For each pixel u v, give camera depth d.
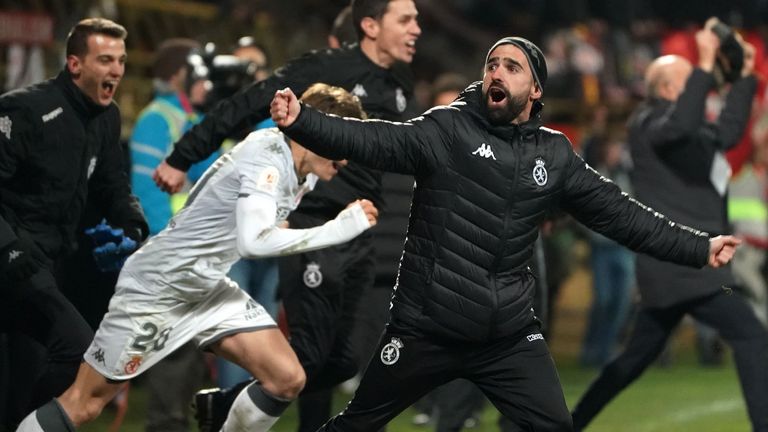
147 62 40.16
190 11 42.81
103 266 19.56
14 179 18.48
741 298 23.02
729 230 24.00
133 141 24.38
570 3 59.75
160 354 17.16
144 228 20.12
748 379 22.64
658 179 23.73
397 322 16.62
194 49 25.31
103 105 18.83
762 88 46.47
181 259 16.84
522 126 16.23
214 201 16.66
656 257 17.22
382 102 21.09
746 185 43.22
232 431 17.86
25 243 18.11
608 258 40.59
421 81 54.09
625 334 45.06
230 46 43.56
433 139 15.95
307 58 20.61
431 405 29.23
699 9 65.38
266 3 46.75
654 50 61.88
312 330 20.27
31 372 20.09
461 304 16.23
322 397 21.33
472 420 28.58
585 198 16.78
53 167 18.48
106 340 17.05
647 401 33.88
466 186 16.06
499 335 16.48
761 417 22.50
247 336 17.25
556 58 54.84
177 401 22.41
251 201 16.14
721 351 43.28
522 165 16.14
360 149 15.60
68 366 18.25
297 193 17.03
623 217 16.91
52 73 35.91
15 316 18.61
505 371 16.78
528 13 60.25
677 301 22.98
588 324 41.75
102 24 18.53
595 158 42.25
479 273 16.23
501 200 16.09
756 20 66.00
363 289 21.12
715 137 23.73
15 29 32.19
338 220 16.09
